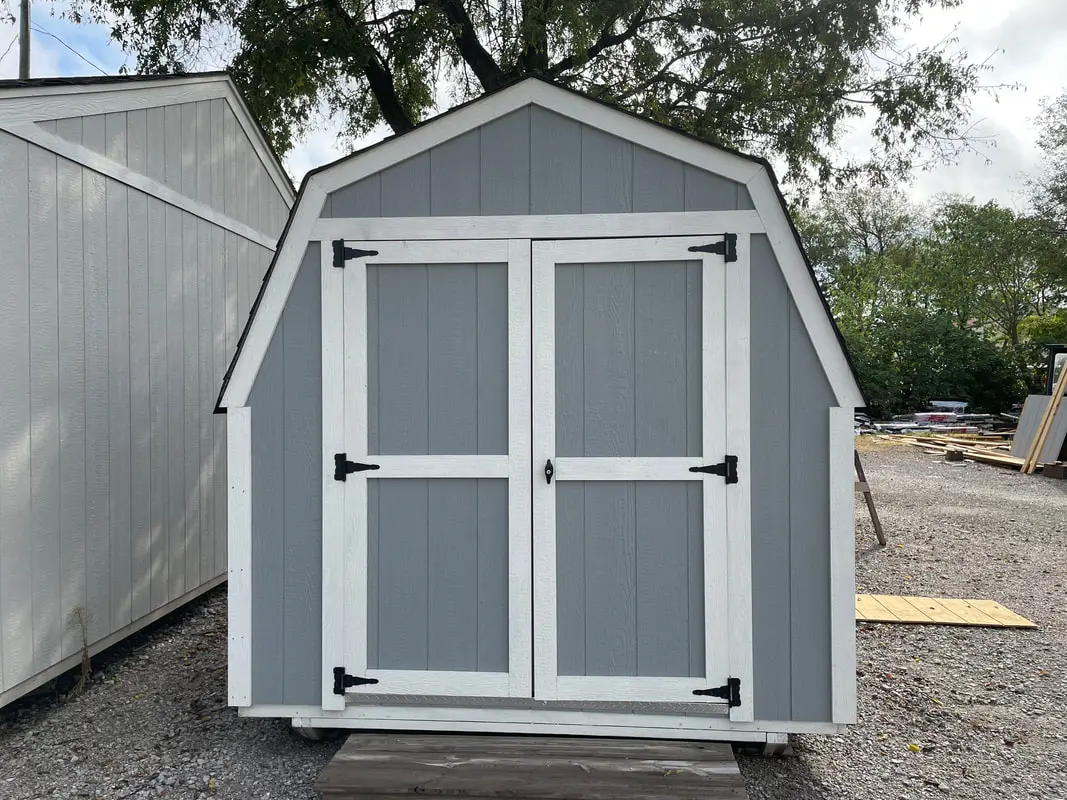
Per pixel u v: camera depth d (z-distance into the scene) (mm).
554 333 3088
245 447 3158
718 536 3002
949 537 7848
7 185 3518
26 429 3631
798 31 11242
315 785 2600
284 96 11180
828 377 2969
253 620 3174
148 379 4723
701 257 3031
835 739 3393
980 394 23344
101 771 3082
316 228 3158
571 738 3027
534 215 3096
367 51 10477
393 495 3141
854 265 30547
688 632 3031
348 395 3137
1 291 3475
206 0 10352
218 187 5684
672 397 3053
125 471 4465
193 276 5316
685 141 3035
